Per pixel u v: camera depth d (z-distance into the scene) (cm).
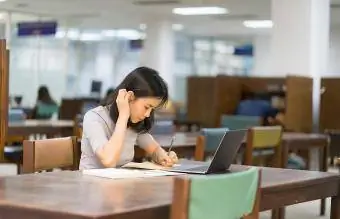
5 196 227
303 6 927
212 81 1048
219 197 203
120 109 326
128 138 341
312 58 930
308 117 918
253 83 955
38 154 331
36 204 211
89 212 196
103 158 315
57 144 344
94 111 335
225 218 210
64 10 1413
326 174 325
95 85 1819
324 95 976
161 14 1460
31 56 1634
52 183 261
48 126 702
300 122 895
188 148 508
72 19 1579
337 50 1581
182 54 2023
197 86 1066
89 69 1988
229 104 948
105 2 1270
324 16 956
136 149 434
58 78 1673
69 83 1914
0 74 560
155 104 332
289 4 938
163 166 334
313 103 947
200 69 2083
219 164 312
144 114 332
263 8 1295
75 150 356
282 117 870
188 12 1398
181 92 2017
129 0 1234
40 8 1387
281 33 948
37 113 1085
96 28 1791
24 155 331
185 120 1063
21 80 1617
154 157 348
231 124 767
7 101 569
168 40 1520
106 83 2056
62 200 219
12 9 1411
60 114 1120
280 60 949
